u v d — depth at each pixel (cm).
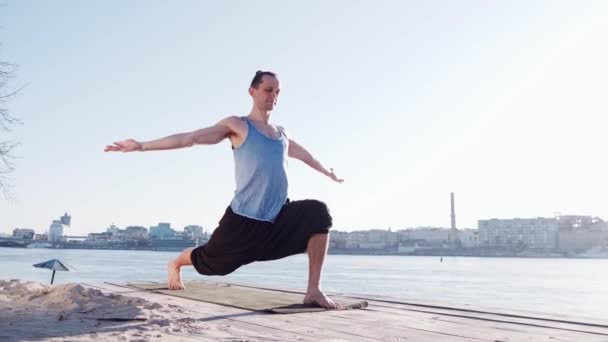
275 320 393
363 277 7738
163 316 380
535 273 9975
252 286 660
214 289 613
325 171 489
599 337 341
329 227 438
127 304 420
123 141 339
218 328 347
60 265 1233
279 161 415
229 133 409
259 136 412
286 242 422
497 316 435
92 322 343
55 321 345
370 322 393
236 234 402
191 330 331
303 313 433
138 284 659
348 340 317
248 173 404
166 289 596
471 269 11788
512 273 9881
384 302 523
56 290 457
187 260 562
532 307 3412
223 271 428
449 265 14862
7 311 381
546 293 4875
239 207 404
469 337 337
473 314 445
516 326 384
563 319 416
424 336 338
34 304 414
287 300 509
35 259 12188
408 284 6034
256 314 422
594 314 2917
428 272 9838
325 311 446
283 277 7331
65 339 284
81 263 11150
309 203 427
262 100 427
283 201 420
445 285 5934
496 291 5066
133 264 10725
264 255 418
